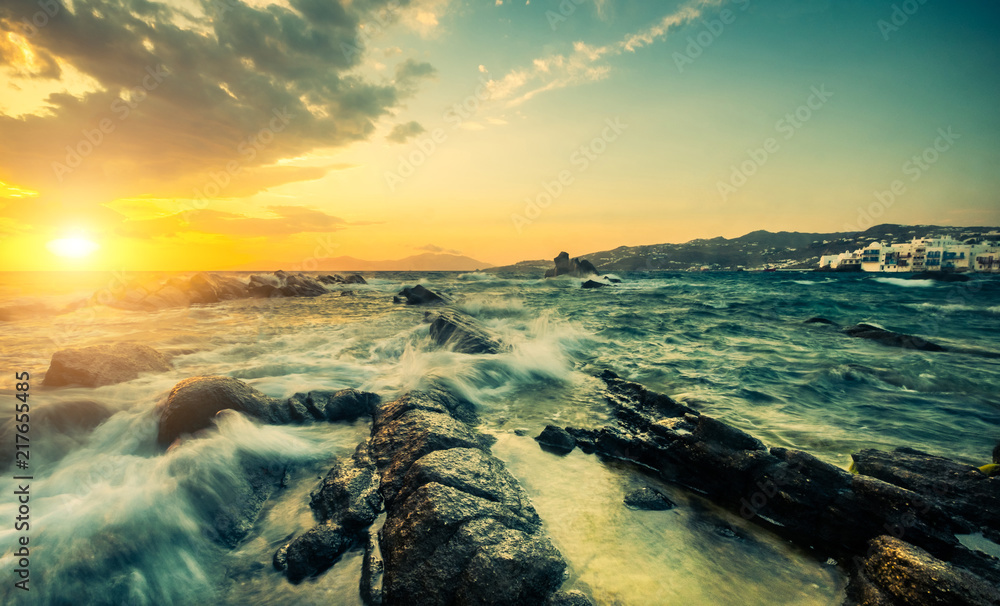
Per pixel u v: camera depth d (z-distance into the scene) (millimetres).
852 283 58906
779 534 4594
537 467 5961
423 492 4266
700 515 4906
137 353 9453
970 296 37656
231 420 6164
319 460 6059
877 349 14398
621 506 5012
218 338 15000
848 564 4129
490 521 3992
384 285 53906
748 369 11500
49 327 17812
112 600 3463
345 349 13195
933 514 4164
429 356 11492
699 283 64562
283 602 3561
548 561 3682
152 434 6195
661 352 13906
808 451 6547
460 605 3301
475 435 6352
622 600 3529
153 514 4281
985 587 3133
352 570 3900
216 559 4078
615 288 53094
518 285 60094
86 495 4605
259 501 5066
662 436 6309
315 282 39938
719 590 3701
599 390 9617
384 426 6504
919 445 6805
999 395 9422
